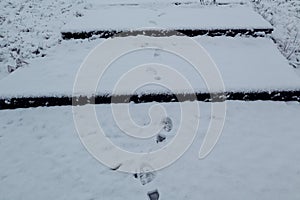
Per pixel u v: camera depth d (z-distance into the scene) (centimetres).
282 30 509
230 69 375
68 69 383
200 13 490
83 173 274
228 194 252
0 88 347
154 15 486
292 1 613
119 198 252
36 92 338
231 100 348
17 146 301
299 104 346
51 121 327
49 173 274
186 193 254
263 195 251
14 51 446
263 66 381
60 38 465
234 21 455
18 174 274
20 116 335
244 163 278
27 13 557
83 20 471
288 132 310
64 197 254
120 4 536
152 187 260
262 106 342
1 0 611
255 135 306
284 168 273
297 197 249
